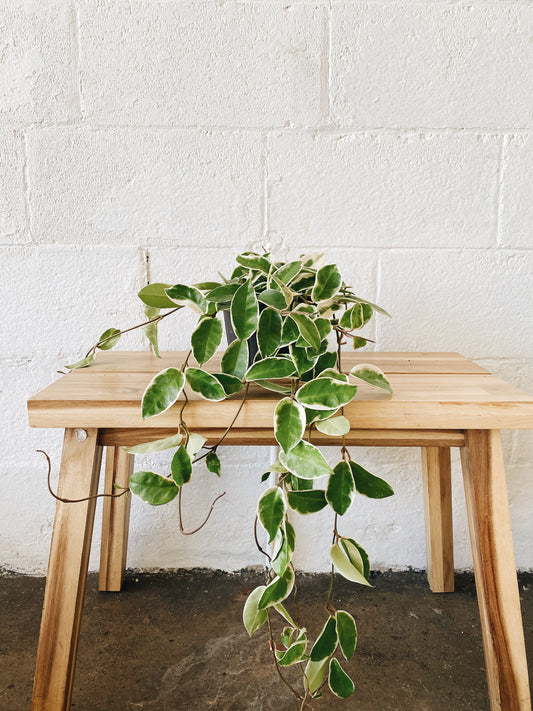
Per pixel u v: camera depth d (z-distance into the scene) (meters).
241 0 1.04
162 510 1.20
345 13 1.04
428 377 0.84
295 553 1.22
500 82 1.07
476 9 1.04
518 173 1.10
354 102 1.07
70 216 1.10
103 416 0.69
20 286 1.12
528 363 1.16
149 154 1.08
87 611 1.09
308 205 1.10
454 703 0.87
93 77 1.05
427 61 1.06
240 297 0.66
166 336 1.14
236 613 1.09
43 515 1.20
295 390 0.68
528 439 1.19
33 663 0.95
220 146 1.08
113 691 0.89
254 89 1.07
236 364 0.68
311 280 0.74
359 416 0.69
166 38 1.05
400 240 1.12
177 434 0.68
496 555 0.72
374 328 1.15
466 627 1.05
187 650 0.98
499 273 1.13
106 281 1.12
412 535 1.22
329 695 0.88
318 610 1.10
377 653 0.98
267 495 0.67
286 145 1.08
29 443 1.17
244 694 0.88
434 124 1.08
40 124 1.07
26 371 1.15
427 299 1.14
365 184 1.10
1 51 1.04
